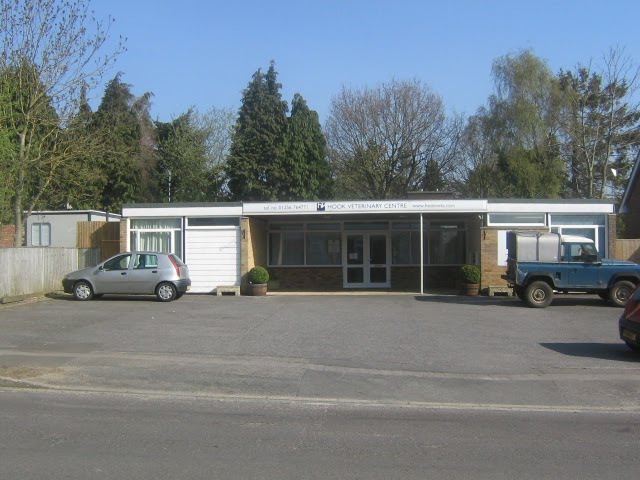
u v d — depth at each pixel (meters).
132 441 6.42
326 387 9.15
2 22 21.38
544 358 11.18
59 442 6.35
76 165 24.47
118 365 10.29
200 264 22.72
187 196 46.72
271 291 24.23
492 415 7.80
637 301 11.27
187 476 5.36
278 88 46.94
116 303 19.03
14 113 20.97
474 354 11.48
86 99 23.53
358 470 5.57
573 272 18.25
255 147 44.50
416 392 8.93
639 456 6.09
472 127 42.97
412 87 43.75
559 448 6.35
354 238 25.45
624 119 42.78
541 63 38.62
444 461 5.88
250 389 9.01
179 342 12.34
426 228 25.39
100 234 24.86
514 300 20.22
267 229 25.50
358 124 43.84
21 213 22.88
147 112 47.41
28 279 20.64
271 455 6.00
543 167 37.69
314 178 44.12
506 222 22.00
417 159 44.12
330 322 15.08
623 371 10.24
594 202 21.92
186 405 8.16
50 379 9.38
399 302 19.61
